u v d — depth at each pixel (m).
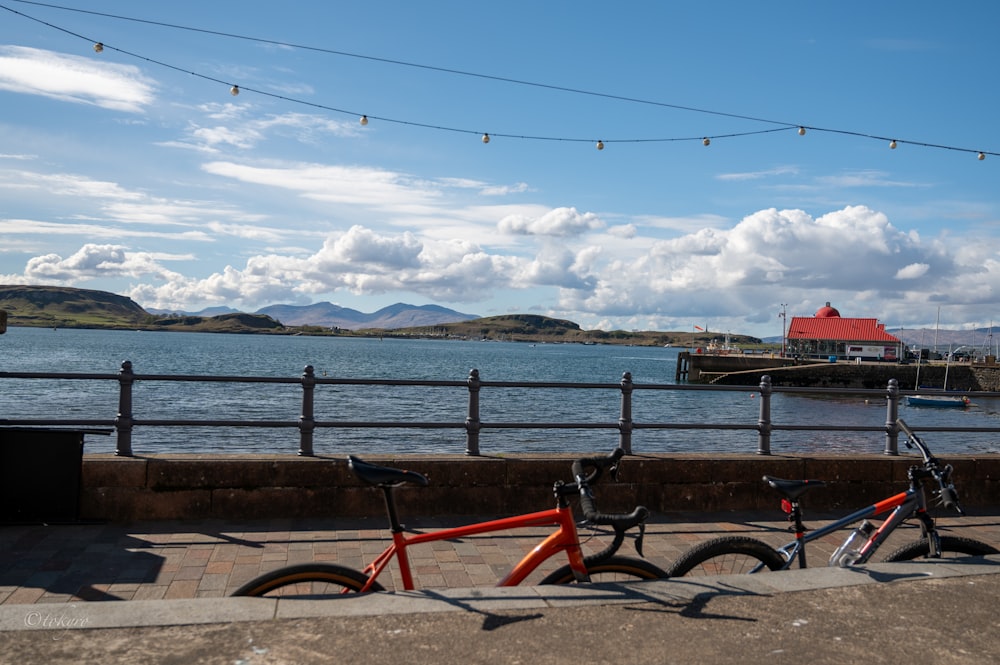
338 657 3.33
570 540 4.18
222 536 7.06
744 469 8.76
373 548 6.79
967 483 9.34
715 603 4.03
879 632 3.78
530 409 44.41
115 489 7.49
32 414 33.97
